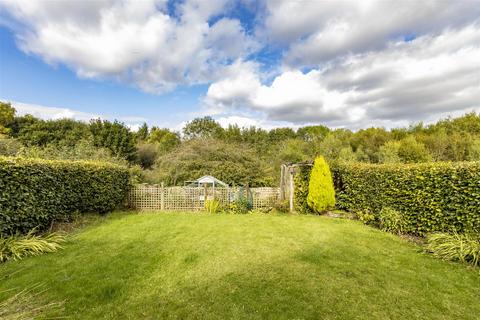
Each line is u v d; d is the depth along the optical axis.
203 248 5.18
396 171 6.80
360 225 7.37
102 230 6.61
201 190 10.93
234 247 5.24
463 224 5.14
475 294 3.36
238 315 2.94
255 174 16.58
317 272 4.06
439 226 5.64
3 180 5.22
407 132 26.20
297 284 3.66
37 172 6.12
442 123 25.62
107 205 9.21
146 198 10.80
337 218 8.51
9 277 3.82
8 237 5.26
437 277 3.84
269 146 28.19
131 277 3.88
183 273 4.03
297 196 10.14
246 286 3.61
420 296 3.33
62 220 7.27
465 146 19.86
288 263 4.43
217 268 4.21
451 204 5.34
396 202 6.77
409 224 6.34
